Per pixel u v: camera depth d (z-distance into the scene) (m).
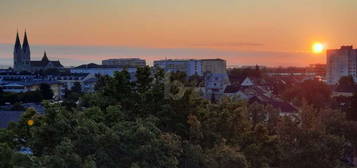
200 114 42.34
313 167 45.50
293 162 45.66
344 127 60.78
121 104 41.22
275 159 48.00
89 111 37.28
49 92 144.50
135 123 34.69
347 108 91.12
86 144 30.70
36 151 32.16
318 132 46.25
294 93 119.69
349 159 61.00
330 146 46.31
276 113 67.94
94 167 28.12
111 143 31.27
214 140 40.28
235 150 39.44
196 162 35.56
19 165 28.38
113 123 35.66
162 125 39.62
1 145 30.77
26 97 125.69
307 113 49.38
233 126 43.38
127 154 31.61
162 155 32.09
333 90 152.12
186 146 36.16
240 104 45.62
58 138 31.45
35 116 36.00
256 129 45.31
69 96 138.12
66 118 32.84
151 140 32.22
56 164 27.64
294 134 46.25
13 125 36.91
